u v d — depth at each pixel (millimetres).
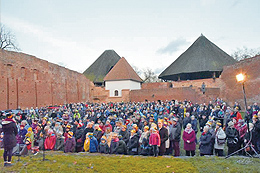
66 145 10234
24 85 33031
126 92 48094
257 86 29094
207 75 47344
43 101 37312
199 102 36219
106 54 68125
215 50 50969
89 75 62219
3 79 29078
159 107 23500
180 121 15141
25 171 7332
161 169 7422
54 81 40938
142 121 13250
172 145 10320
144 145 9430
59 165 7934
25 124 10422
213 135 9531
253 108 18297
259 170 7121
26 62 33656
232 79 34469
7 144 7750
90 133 10359
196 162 8141
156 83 50469
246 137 9352
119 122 11484
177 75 50094
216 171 7227
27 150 9672
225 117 15789
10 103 30062
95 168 7609
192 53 50469
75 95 48375
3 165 7887
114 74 53938
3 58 29219
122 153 9711
